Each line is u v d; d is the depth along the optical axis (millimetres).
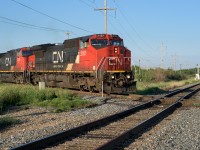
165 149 7938
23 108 17312
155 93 31312
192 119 13156
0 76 46750
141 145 8438
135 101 21375
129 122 12688
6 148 8273
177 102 19516
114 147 8164
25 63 38344
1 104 17391
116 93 26484
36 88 24031
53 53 31625
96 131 10695
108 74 24562
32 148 8055
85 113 15430
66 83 29062
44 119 13531
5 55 45406
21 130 11078
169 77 84500
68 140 9297
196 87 45219
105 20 39188
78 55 27156
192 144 8500
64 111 16375
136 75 64938
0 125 11984
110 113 15453
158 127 11453
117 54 25172
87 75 26234
